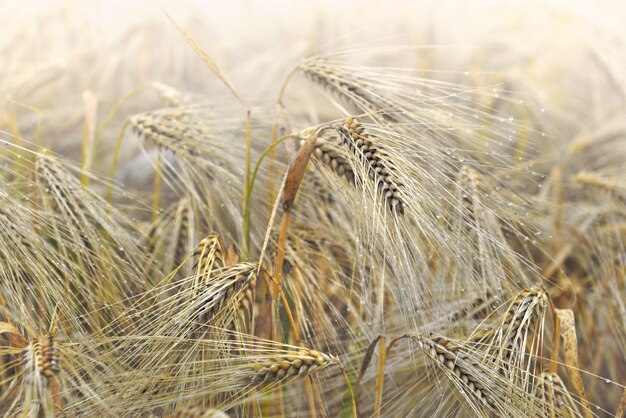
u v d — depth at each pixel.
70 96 1.40
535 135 1.35
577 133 1.38
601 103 1.44
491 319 1.03
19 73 1.33
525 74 1.39
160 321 0.96
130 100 1.42
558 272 1.17
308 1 1.70
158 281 1.07
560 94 1.46
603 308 1.15
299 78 1.43
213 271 0.96
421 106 1.07
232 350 0.97
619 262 1.17
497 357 0.96
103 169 1.31
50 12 1.44
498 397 0.94
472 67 1.46
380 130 0.97
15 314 0.98
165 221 1.12
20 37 1.39
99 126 1.36
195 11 1.64
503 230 1.10
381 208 0.95
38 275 0.99
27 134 1.31
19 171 1.15
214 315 0.94
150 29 1.49
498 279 1.01
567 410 1.00
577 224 1.23
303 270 1.06
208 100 1.23
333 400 1.07
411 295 0.97
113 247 1.08
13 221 1.00
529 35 1.59
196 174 1.12
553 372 1.01
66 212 1.06
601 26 1.51
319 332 1.06
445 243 0.96
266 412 1.03
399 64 1.43
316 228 1.11
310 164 1.09
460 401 0.98
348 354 1.08
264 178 1.12
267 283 1.01
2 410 0.95
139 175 1.29
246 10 1.78
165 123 1.12
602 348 1.14
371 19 1.72
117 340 0.98
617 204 1.21
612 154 1.30
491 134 1.28
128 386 0.94
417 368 1.06
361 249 1.00
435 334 0.98
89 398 0.93
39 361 0.91
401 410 1.05
